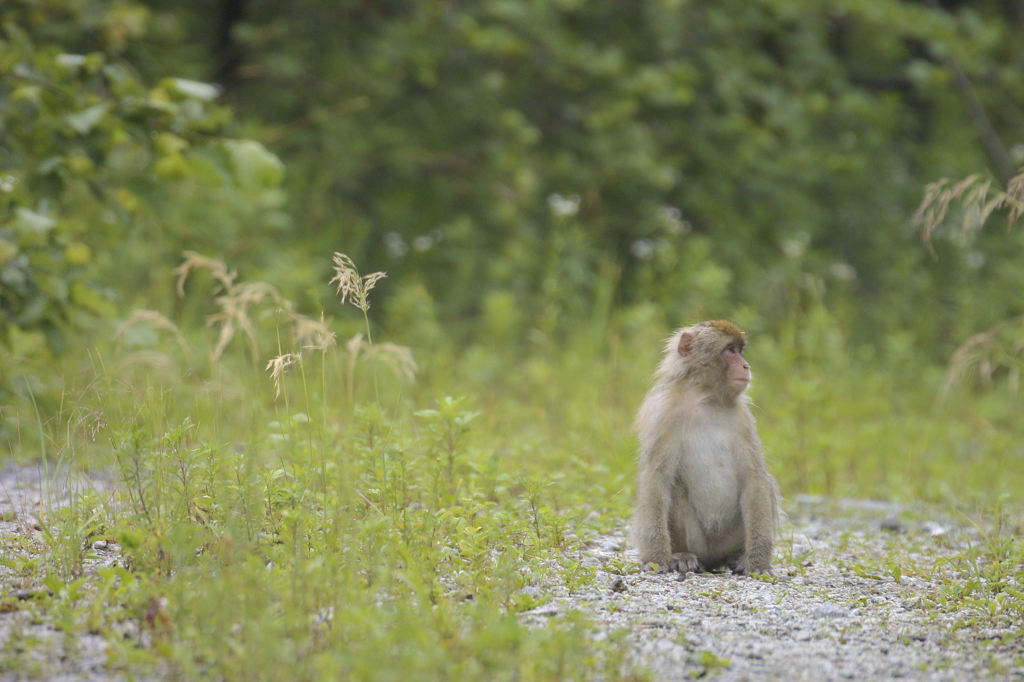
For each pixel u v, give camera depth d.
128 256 17.64
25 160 12.70
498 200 24.38
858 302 24.48
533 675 6.16
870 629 7.62
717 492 9.66
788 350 18.06
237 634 6.56
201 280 17.92
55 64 12.34
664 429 9.56
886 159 27.08
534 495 9.70
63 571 7.79
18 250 12.27
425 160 24.08
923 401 19.61
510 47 22.94
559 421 15.54
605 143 23.81
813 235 26.03
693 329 9.83
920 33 24.48
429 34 23.86
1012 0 30.09
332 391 13.51
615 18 25.77
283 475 9.33
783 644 7.20
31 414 12.21
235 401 12.28
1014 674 6.74
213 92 12.51
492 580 7.88
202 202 18.64
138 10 17.95
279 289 18.31
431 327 18.34
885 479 14.80
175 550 7.34
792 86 26.11
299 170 22.38
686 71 23.39
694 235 25.55
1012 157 25.06
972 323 21.94
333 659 5.89
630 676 6.32
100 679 6.09
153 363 10.69
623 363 17.70
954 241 24.81
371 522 7.90
